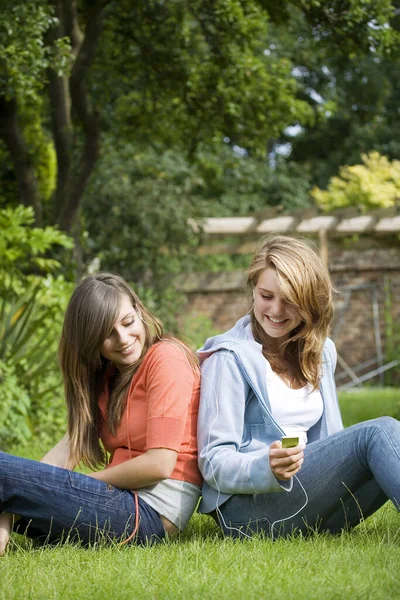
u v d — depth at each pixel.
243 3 9.35
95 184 14.14
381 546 2.82
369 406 10.23
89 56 9.87
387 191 15.81
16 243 7.50
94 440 3.20
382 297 15.85
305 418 3.18
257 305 3.15
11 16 6.81
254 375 3.11
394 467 2.82
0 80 7.34
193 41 10.77
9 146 10.26
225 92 10.44
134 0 9.96
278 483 2.85
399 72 23.19
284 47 16.66
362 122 23.33
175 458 3.00
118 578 2.50
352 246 15.84
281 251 3.11
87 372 3.14
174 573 2.52
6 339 6.72
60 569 2.67
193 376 3.14
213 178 13.88
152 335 3.17
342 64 10.40
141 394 3.09
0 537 2.99
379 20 9.03
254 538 2.94
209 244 15.94
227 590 2.36
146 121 11.79
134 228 14.22
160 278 14.66
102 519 3.00
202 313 16.02
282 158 21.44
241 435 3.09
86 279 3.13
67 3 9.97
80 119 10.19
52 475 2.96
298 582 2.39
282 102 10.66
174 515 3.07
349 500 3.11
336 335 15.95
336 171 23.20
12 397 6.43
